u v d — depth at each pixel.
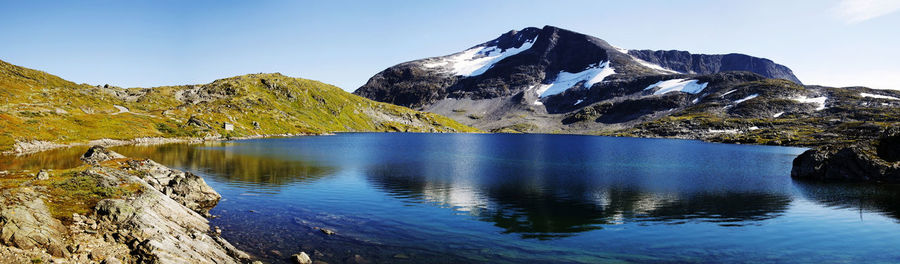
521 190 57.88
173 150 111.75
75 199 29.22
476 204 47.34
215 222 35.38
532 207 46.25
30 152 93.50
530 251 29.44
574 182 66.38
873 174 68.38
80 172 37.16
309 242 30.06
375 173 74.06
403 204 46.34
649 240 33.06
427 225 36.75
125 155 93.62
